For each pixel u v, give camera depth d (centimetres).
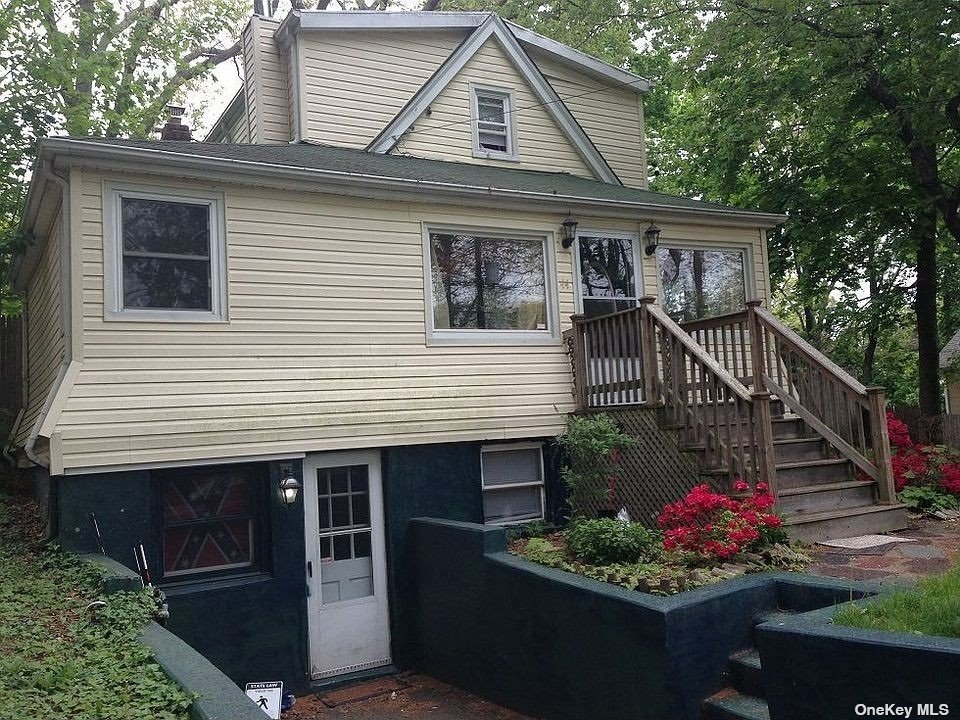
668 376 812
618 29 1698
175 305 747
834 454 834
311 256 816
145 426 711
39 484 855
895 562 605
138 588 540
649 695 498
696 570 571
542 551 686
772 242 1579
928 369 1496
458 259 920
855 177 1402
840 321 2003
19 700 337
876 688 347
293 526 782
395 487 843
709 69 1492
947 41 1166
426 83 1141
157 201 746
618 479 858
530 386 934
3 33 1195
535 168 1234
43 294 931
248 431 759
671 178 2172
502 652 672
